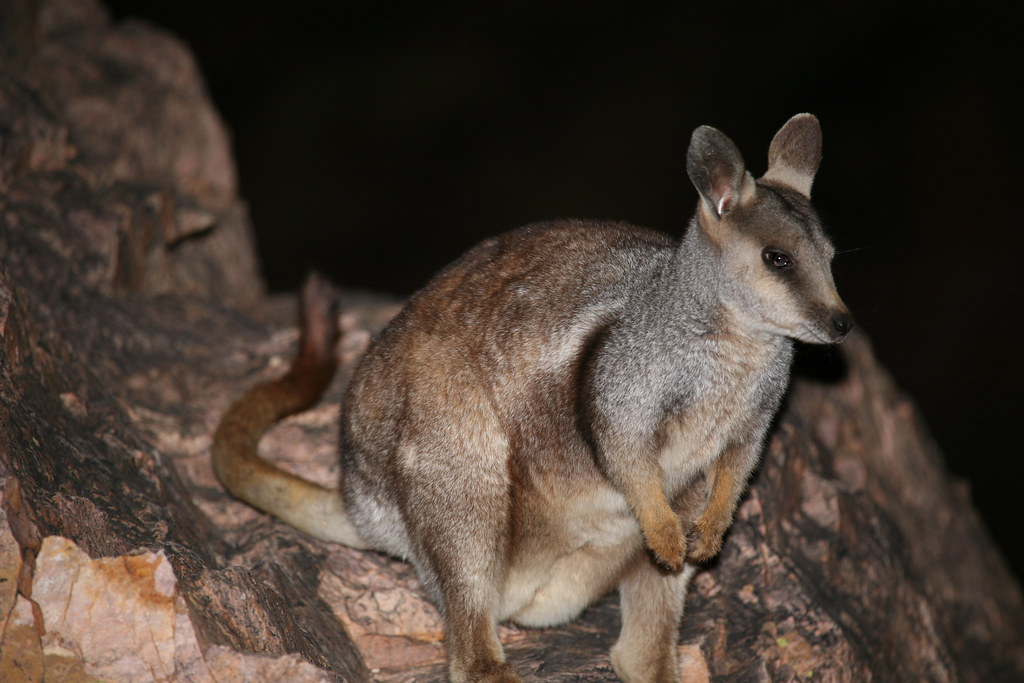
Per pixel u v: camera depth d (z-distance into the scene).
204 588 5.95
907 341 21.39
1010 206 22.95
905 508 10.90
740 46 25.47
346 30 26.36
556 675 6.63
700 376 6.29
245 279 13.24
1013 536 18.75
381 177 24.84
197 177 13.59
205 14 25.61
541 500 6.70
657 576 6.79
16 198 9.58
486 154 25.25
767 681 6.90
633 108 25.42
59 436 6.73
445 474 6.54
